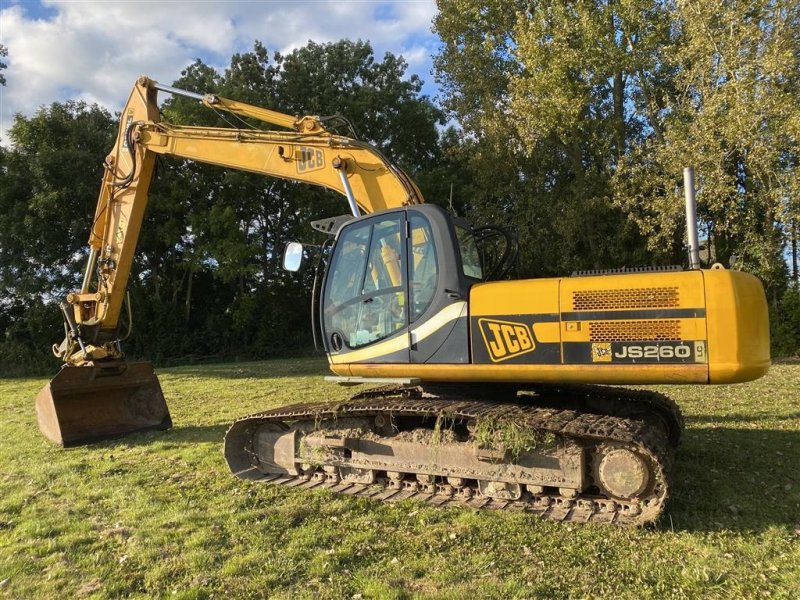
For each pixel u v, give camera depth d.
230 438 6.11
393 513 4.84
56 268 25.00
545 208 20.05
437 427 5.09
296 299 30.12
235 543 4.35
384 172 6.29
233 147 7.41
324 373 17.33
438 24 21.58
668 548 4.03
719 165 15.30
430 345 5.15
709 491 5.18
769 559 3.84
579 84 17.81
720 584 3.52
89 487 5.93
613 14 17.81
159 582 3.79
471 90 20.94
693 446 6.74
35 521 4.95
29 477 6.37
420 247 5.30
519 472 4.77
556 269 20.64
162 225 26.64
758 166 15.76
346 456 5.58
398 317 5.34
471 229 5.95
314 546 4.26
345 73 28.44
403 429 5.57
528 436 4.61
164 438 8.14
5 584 3.82
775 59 14.25
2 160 23.84
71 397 8.12
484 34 21.12
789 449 6.54
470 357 5.01
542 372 4.75
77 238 24.44
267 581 3.72
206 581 3.76
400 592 3.48
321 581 3.72
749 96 14.89
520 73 20.17
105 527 4.83
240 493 5.51
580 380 4.72
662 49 16.75
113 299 8.25
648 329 4.47
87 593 3.69
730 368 4.27
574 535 4.27
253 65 26.70
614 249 19.34
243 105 7.43
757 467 5.89
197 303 30.16
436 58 22.06
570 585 3.55
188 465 6.65
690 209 4.90
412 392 6.19
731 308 4.31
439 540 4.27
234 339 28.69
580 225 19.27
